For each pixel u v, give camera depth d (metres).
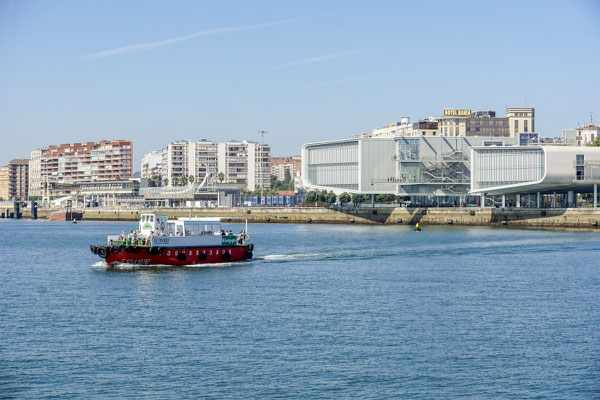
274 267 112.06
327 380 57.16
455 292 90.50
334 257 127.00
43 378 57.72
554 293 90.19
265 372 58.81
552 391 55.50
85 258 133.25
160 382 56.81
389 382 56.94
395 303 83.38
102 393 54.81
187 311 79.00
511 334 69.69
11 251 150.75
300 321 74.38
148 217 110.62
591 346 65.88
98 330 71.19
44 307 81.81
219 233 115.00
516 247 145.75
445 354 63.38
